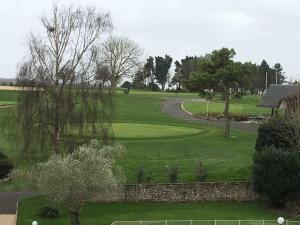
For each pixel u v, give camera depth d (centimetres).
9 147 6072
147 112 10456
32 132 4722
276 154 4694
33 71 4775
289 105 5875
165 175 5169
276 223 4066
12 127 4853
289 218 4478
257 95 16762
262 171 4716
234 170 5253
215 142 6656
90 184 3775
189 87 7431
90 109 4781
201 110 10812
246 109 11094
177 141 6700
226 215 4519
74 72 4822
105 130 4816
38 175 3984
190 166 5391
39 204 4706
